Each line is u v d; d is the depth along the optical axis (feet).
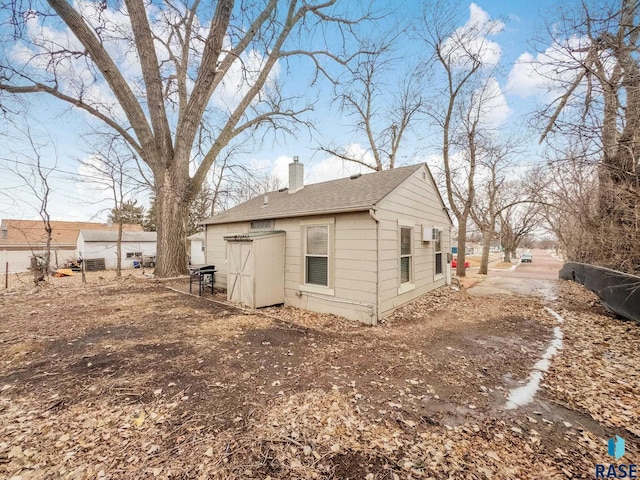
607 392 10.79
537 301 28.17
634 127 18.11
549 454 7.57
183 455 7.38
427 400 10.26
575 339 16.87
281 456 7.41
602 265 27.84
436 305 26.02
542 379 11.91
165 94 43.21
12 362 12.92
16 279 53.06
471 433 8.43
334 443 7.95
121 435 8.13
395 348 15.37
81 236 83.87
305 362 13.39
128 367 12.52
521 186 61.05
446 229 36.50
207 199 74.90
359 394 10.58
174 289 33.17
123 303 25.52
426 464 7.19
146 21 34.47
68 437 8.01
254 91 42.73
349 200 22.34
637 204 19.26
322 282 23.41
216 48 34.42
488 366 13.20
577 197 30.19
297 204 27.35
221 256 35.14
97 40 32.01
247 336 16.97
